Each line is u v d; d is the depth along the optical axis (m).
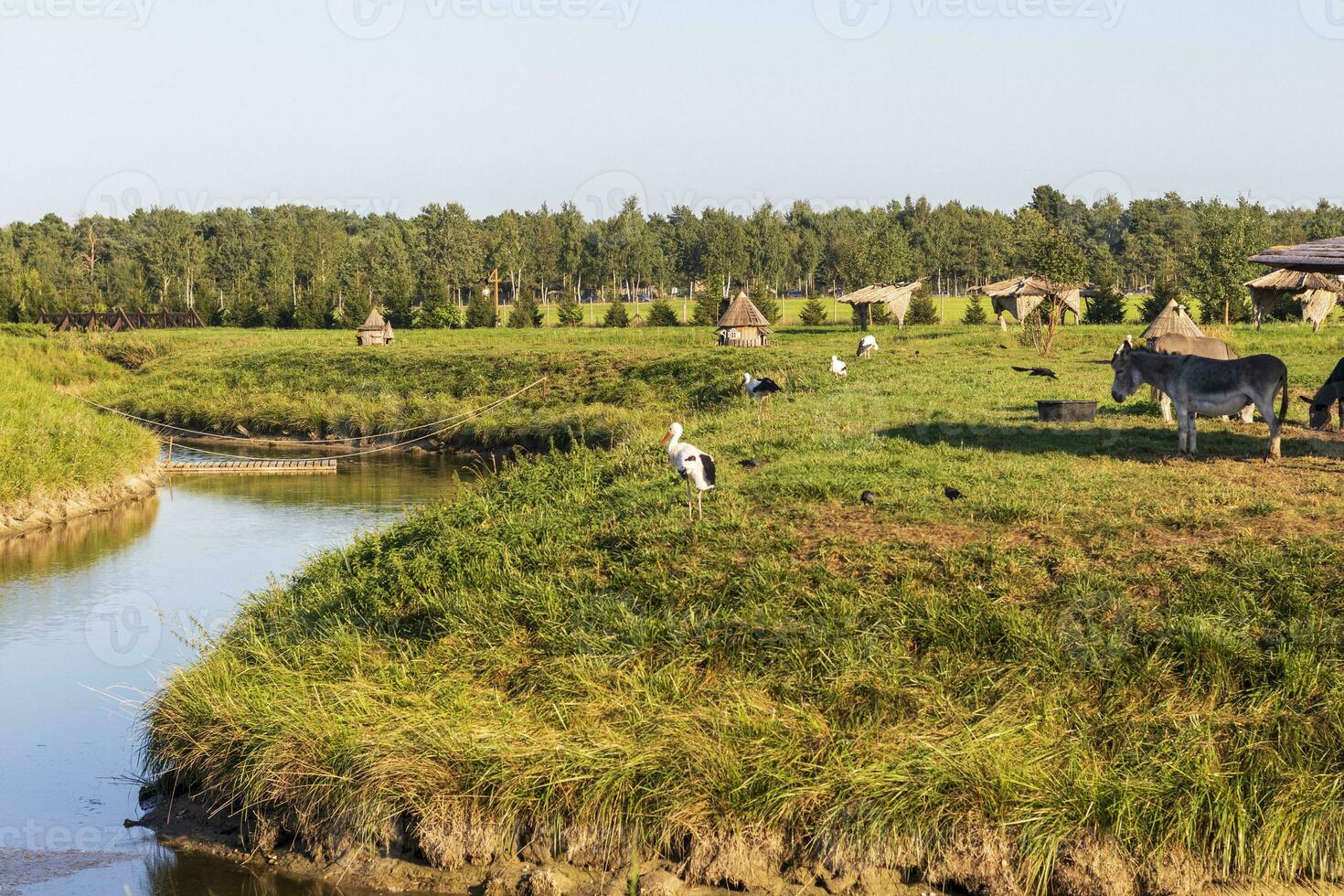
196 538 30.08
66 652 19.94
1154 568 14.59
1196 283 84.44
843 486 18.70
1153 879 11.01
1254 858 11.05
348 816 12.59
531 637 15.28
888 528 16.69
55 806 14.26
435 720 13.34
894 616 14.18
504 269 152.88
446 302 117.38
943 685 13.20
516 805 12.20
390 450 48.41
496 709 13.80
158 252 152.75
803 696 13.30
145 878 12.59
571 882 11.65
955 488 18.03
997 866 11.19
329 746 13.18
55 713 17.16
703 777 12.06
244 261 158.25
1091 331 60.28
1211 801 11.28
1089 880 11.01
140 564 26.98
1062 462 20.45
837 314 131.12
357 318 118.81
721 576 15.57
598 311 148.00
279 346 82.31
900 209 188.12
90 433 38.31
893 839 11.39
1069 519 16.50
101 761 15.57
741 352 56.50
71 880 12.50
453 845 12.20
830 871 11.45
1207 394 20.20
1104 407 27.45
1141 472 19.28
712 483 17.84
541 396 53.22
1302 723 11.97
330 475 41.44
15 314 120.19
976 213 181.00
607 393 51.56
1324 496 17.11
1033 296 70.31
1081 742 12.11
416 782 12.53
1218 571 14.29
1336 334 54.12
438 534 19.72
